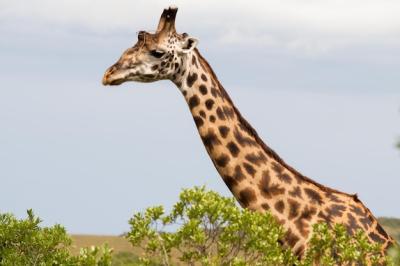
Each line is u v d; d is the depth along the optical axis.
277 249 38.47
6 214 43.50
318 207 43.97
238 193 44.62
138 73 44.72
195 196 38.84
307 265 39.75
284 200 44.06
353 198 45.34
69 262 39.28
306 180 45.22
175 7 44.81
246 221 38.19
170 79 45.66
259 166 44.66
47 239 42.41
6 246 42.72
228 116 45.22
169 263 38.88
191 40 45.19
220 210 38.31
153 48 44.69
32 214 43.28
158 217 39.00
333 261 39.38
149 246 38.44
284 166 45.19
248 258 39.62
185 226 37.69
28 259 42.19
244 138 45.03
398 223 121.25
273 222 40.41
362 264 41.84
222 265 38.19
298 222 43.50
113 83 44.78
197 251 38.31
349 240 40.66
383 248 43.25
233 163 44.69
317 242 40.34
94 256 36.78
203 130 45.12
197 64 45.69
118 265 78.62
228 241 38.19
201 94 45.31
